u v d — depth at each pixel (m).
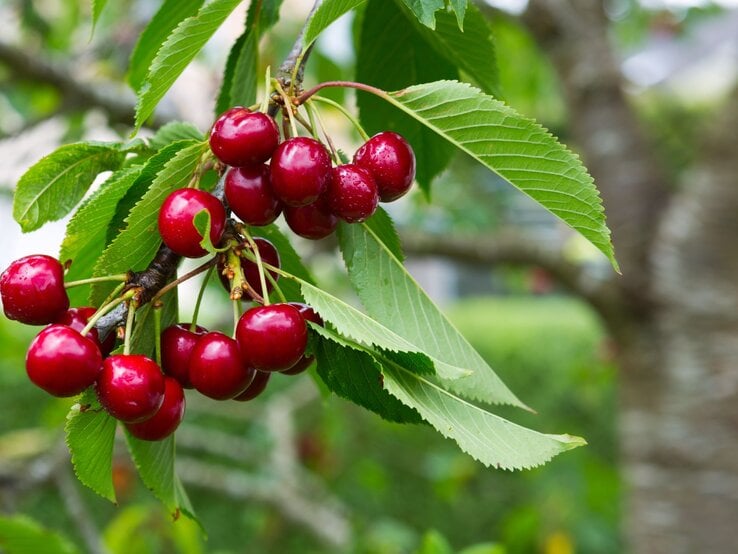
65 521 2.26
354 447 2.60
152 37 0.68
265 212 0.54
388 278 0.60
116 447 1.50
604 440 3.00
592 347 3.15
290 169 0.53
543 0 1.33
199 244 0.53
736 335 1.19
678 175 2.11
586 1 1.34
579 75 1.32
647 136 1.32
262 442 1.74
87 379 0.52
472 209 1.69
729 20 4.10
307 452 1.96
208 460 2.23
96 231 0.56
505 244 1.35
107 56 1.43
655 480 1.23
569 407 3.07
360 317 0.54
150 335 0.57
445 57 0.67
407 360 0.54
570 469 2.13
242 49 0.65
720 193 1.18
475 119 0.55
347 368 0.55
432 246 1.36
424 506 2.70
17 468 1.08
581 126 1.33
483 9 1.32
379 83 0.68
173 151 0.55
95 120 1.23
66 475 1.10
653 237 1.25
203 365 0.53
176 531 1.13
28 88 1.51
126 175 0.54
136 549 1.32
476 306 4.39
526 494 2.68
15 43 1.17
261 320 0.52
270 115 0.57
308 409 2.38
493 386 0.59
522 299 4.76
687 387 1.21
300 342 0.53
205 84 1.34
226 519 2.39
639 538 1.25
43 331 0.52
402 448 2.71
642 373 1.25
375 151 0.57
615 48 1.37
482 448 0.53
